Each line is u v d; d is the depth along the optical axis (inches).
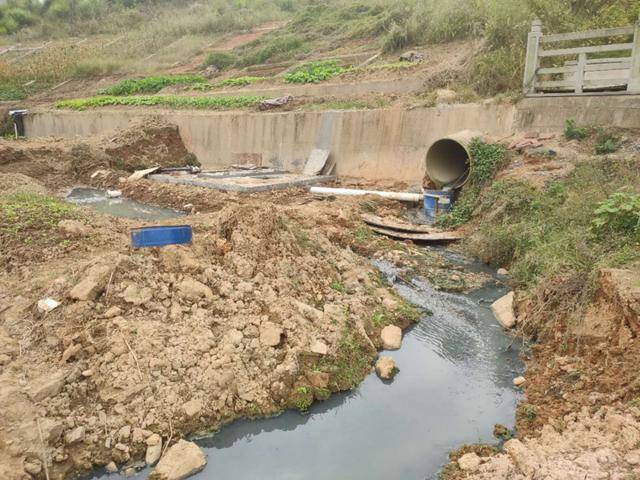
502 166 492.1
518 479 181.5
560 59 609.3
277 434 222.2
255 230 319.0
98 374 221.8
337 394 250.8
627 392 207.5
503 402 245.0
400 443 217.8
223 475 198.7
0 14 2022.6
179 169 758.5
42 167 763.4
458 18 884.0
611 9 608.1
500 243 399.9
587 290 271.6
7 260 313.4
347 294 324.2
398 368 272.8
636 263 268.1
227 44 1508.4
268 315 270.4
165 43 1648.6
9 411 196.9
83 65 1478.8
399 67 821.9
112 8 2079.2
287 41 1246.3
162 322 250.7
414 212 547.5
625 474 168.1
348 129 695.1
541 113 531.5
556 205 391.2
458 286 368.5
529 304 307.9
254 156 804.0
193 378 231.0
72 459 196.1
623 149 442.9
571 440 195.6
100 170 757.3
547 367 255.1
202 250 303.6
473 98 624.1
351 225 468.8
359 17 1309.1
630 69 475.2
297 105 797.2
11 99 1352.1
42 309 245.9
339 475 199.5
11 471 181.3
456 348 293.0
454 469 198.8
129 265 268.7
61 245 333.7
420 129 629.0
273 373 243.4
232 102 885.2
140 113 973.2
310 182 653.3
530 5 676.7
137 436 206.2
